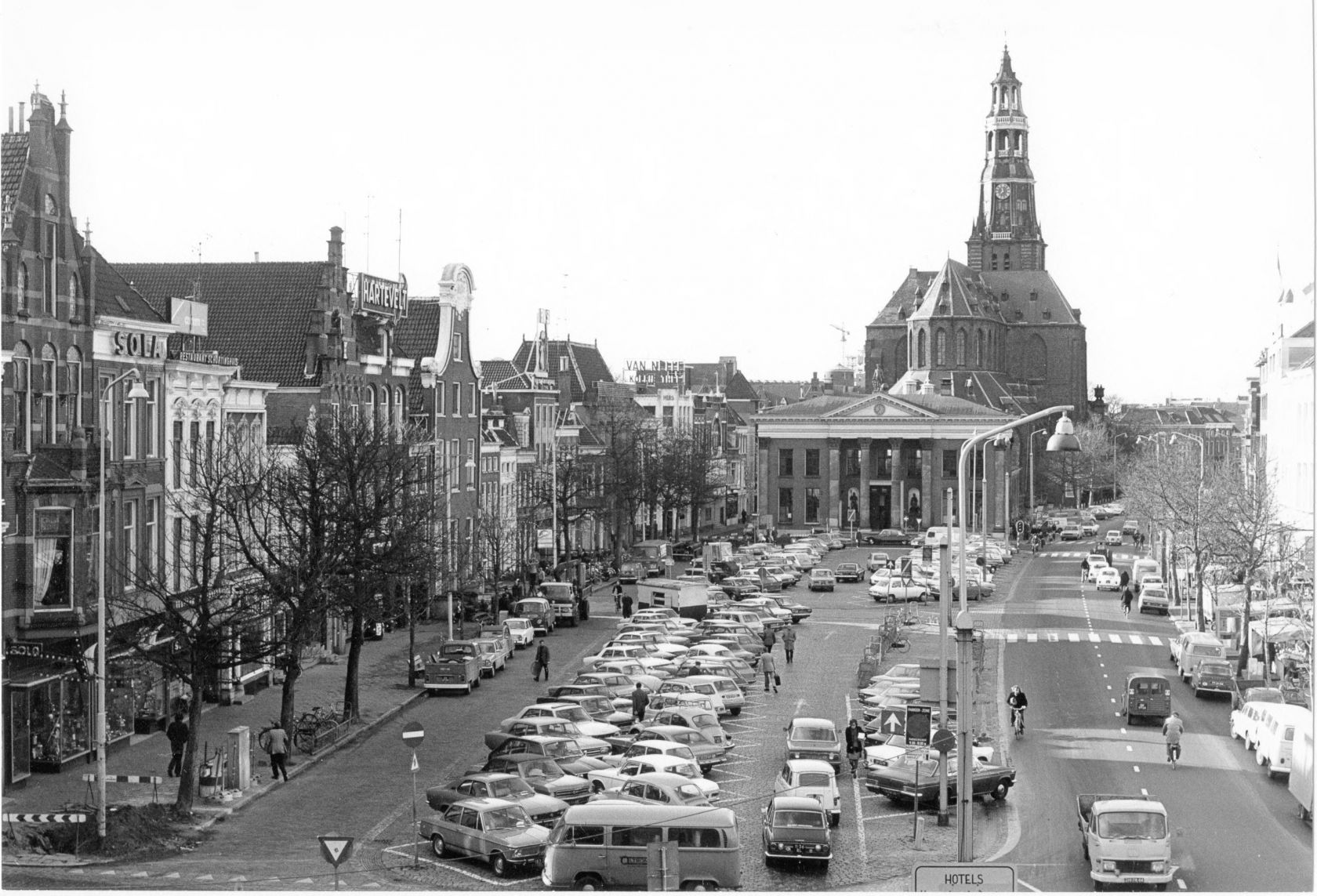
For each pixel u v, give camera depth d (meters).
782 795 49.25
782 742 65.00
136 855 44.69
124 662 59.69
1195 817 52.25
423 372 105.62
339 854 38.03
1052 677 83.94
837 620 111.62
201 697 50.75
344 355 90.06
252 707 69.31
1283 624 87.12
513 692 76.31
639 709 66.75
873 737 62.72
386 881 42.62
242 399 74.62
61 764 55.22
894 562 147.50
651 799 46.94
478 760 59.59
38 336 56.06
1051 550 183.62
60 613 54.75
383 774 57.09
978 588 125.50
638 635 87.94
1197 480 108.88
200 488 61.91
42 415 56.75
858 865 45.72
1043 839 49.31
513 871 43.59
